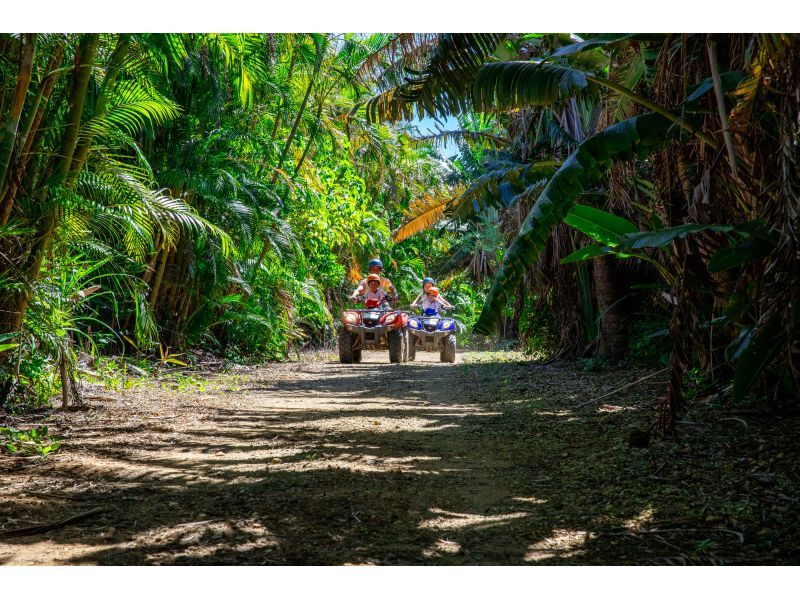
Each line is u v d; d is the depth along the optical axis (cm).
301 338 1734
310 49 1148
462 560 290
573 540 315
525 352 1426
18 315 588
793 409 552
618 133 505
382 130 1683
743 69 476
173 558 286
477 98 590
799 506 342
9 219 588
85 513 340
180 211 708
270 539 311
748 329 461
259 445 533
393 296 1625
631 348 1130
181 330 1190
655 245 437
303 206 1409
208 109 1005
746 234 426
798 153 416
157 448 511
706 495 371
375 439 561
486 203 937
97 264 720
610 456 475
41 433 507
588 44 520
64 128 603
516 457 494
